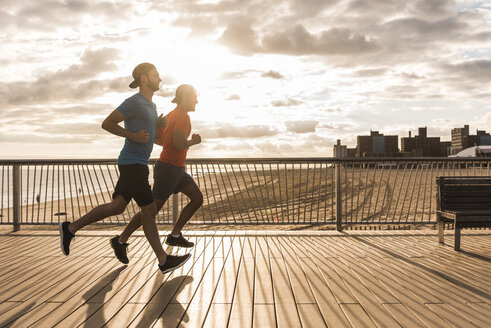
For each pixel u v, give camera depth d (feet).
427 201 51.98
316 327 8.73
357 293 10.98
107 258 15.11
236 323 8.97
